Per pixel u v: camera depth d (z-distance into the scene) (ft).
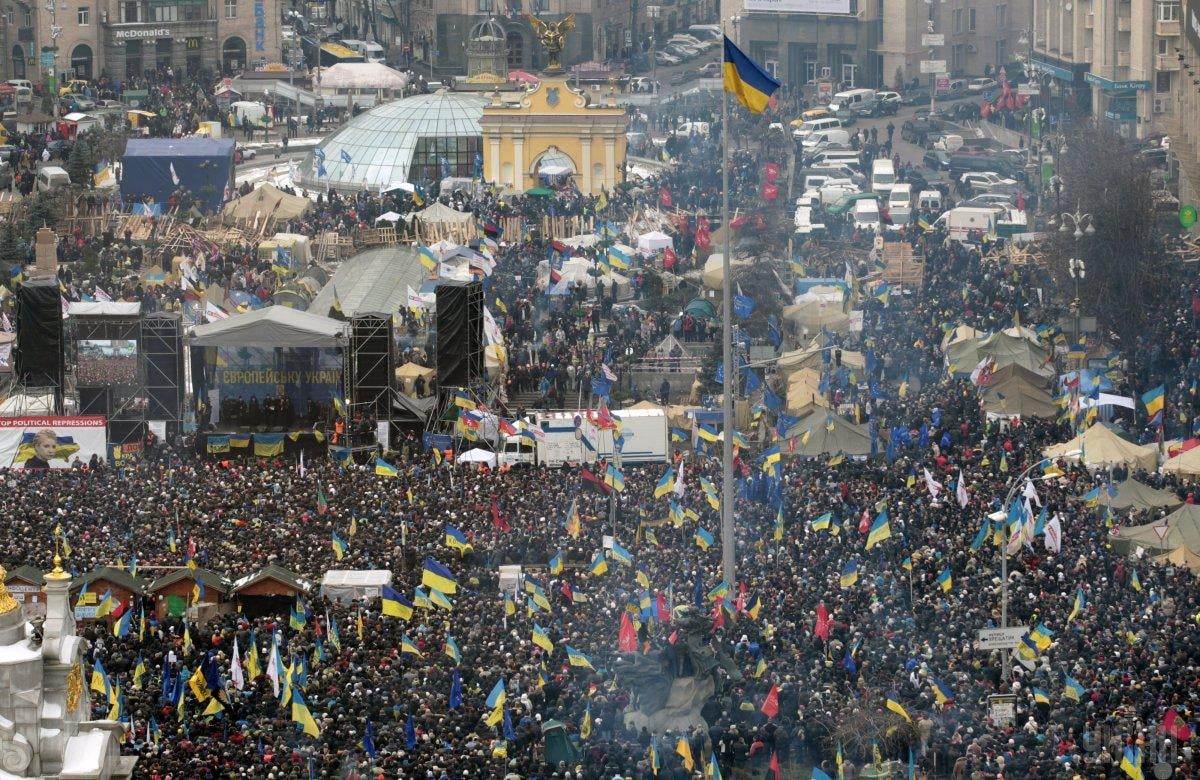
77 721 480.64
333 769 603.26
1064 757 606.96
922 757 622.95
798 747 629.10
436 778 594.24
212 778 597.93
